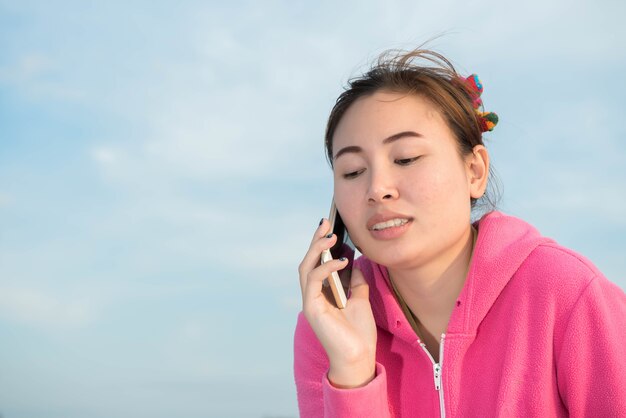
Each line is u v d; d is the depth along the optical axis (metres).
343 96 2.05
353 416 1.97
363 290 2.16
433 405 2.05
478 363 1.99
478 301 1.97
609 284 1.90
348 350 2.01
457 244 2.00
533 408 1.86
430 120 1.94
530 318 1.91
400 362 2.16
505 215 2.13
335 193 2.04
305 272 2.11
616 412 1.78
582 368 1.82
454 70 2.14
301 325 2.43
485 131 2.14
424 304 2.08
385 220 1.92
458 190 1.94
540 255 1.96
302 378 2.40
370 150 1.94
